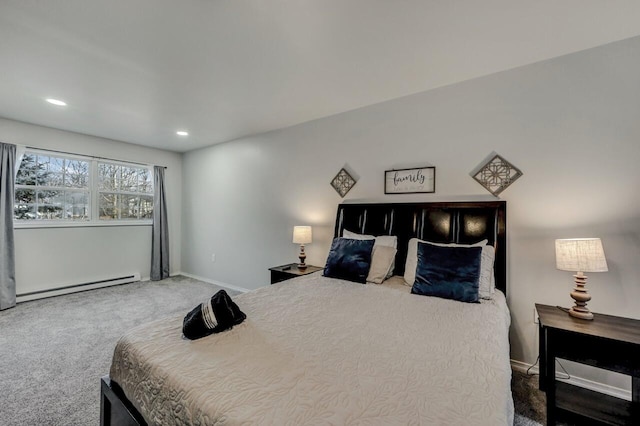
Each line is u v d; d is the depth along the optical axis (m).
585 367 1.90
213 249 4.62
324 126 3.25
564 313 1.74
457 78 2.31
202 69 2.16
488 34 1.73
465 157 2.36
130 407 1.17
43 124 3.54
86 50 1.91
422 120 2.57
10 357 2.23
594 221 1.89
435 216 2.43
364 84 2.42
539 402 1.75
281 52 1.93
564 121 1.98
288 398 0.86
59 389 1.85
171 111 3.06
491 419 0.77
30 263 3.57
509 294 2.16
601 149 1.86
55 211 3.82
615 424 1.49
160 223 4.81
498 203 2.20
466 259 1.93
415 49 1.90
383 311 1.63
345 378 0.96
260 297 1.90
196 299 3.72
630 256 1.78
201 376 0.99
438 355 1.12
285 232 3.67
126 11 1.53
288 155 3.61
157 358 1.12
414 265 2.29
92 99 2.74
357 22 1.62
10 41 1.80
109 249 4.30
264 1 1.45
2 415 1.61
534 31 1.70
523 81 2.12
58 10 1.52
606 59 1.84
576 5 1.48
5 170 3.30
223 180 4.45
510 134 2.17
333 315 1.57
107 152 4.25
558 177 2.00
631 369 1.34
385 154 2.79
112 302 3.57
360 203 2.96
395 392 0.88
